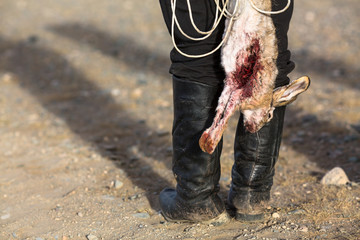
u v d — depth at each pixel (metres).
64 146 4.91
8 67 8.09
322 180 3.67
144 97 6.44
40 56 8.55
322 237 2.81
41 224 3.30
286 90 2.61
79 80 7.32
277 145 2.92
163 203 3.19
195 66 2.68
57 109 6.18
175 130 2.88
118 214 3.36
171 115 5.73
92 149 4.79
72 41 9.30
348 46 7.96
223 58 2.58
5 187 3.97
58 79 7.42
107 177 4.10
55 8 11.56
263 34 2.52
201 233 2.98
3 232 3.23
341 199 3.30
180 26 2.67
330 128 4.93
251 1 2.50
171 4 2.61
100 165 4.37
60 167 4.36
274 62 2.55
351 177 3.77
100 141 5.04
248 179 2.93
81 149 4.80
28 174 4.23
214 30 2.63
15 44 9.27
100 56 8.41
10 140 5.16
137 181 3.97
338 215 3.08
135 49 8.70
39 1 12.16
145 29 9.79
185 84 2.75
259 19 2.51
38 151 4.80
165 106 6.05
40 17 10.92
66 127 5.53
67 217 3.38
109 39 9.32
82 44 9.12
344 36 8.48
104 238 3.05
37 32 9.92
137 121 5.59
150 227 3.12
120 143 4.96
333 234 2.84
